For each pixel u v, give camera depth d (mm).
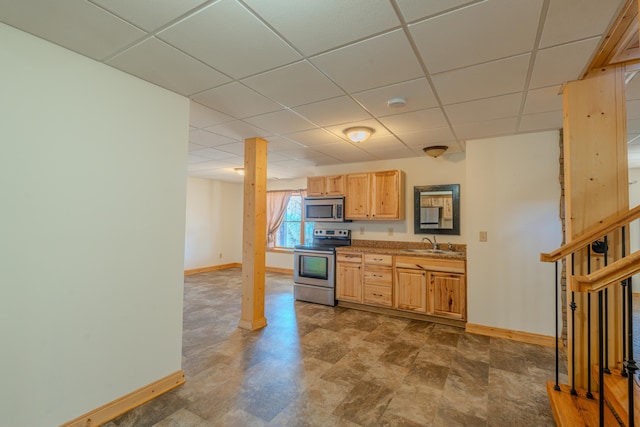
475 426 1914
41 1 1374
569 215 2096
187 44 1726
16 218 1610
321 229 5277
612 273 1124
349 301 4465
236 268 8000
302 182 7129
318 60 1886
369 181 4668
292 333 3477
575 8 1397
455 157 4379
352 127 3188
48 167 1720
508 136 3441
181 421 1938
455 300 3693
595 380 1947
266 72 2047
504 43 1688
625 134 1977
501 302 3418
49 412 1716
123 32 1621
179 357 2381
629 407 1134
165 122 2301
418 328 3662
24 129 1635
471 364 2742
